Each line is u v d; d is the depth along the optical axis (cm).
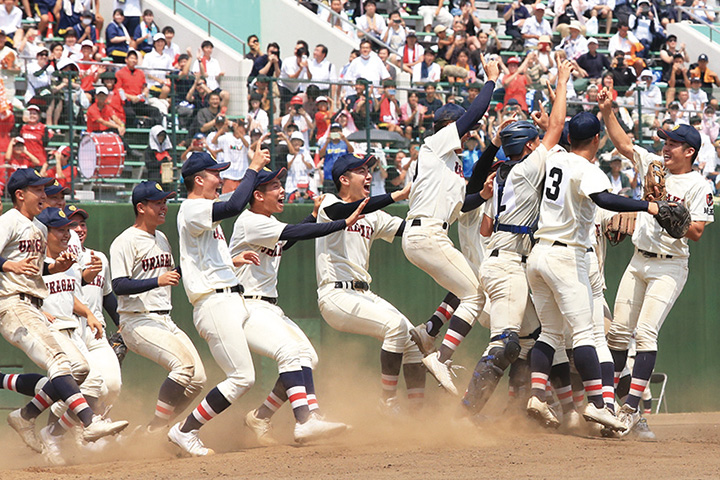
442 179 2972
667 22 6938
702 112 5078
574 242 2705
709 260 4869
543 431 3012
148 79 4309
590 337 2716
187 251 2781
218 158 4303
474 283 2981
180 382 2911
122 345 3356
